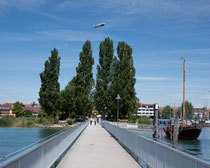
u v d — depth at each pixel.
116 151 14.93
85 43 70.88
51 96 74.50
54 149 10.00
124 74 69.00
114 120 71.94
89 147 16.73
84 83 70.62
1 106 176.00
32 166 6.40
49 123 71.75
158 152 8.38
